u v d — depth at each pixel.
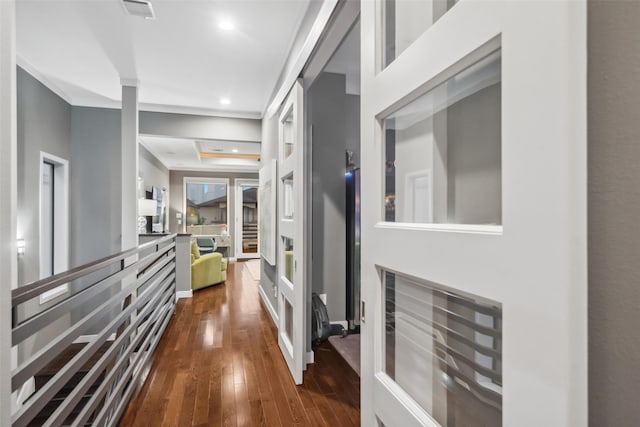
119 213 4.29
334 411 2.08
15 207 1.01
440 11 0.76
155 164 7.40
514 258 0.50
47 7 2.33
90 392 2.70
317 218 3.54
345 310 3.58
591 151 0.48
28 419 1.03
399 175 0.93
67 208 4.05
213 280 5.79
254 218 9.83
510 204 0.51
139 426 1.92
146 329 2.63
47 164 3.90
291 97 2.55
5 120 0.84
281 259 3.03
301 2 2.28
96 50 2.95
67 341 1.31
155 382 2.42
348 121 3.95
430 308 0.79
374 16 0.99
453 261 0.65
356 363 2.76
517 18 0.50
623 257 0.44
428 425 0.76
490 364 0.62
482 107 0.65
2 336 0.82
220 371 2.60
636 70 0.43
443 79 0.72
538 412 0.46
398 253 0.85
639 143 0.42
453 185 0.74
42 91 3.51
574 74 0.42
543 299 0.45
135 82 3.57
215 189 9.64
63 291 3.82
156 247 3.50
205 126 4.62
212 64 3.22
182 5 2.31
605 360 0.46
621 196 0.44
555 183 0.44
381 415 0.94
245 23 2.53
